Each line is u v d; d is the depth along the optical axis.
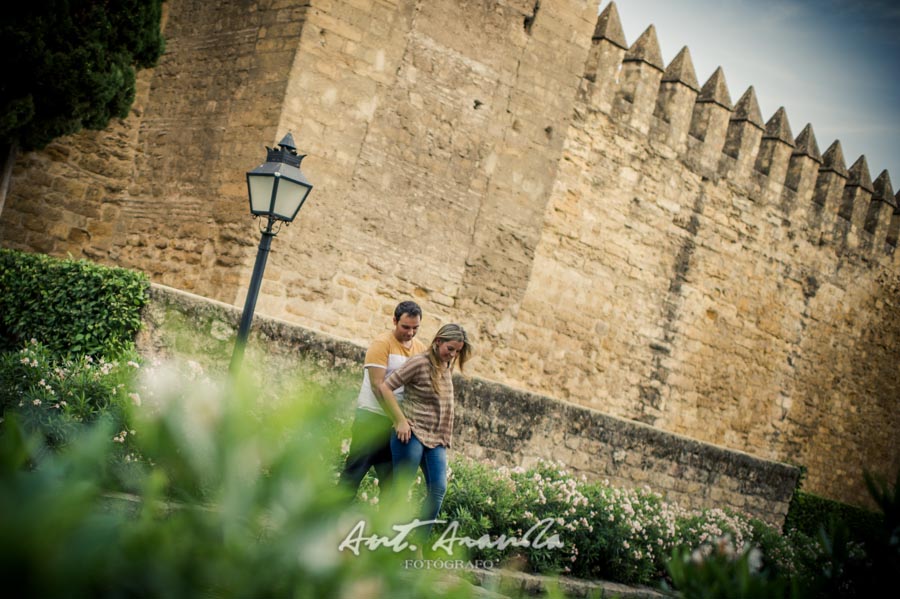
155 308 10.08
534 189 16.48
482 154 15.76
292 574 1.22
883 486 2.66
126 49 12.98
